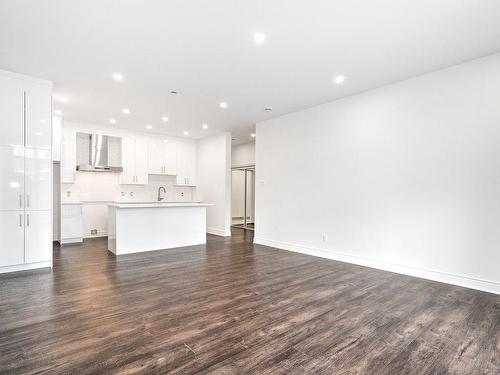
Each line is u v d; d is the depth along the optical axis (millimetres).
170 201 7527
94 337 2020
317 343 1977
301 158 5023
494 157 2994
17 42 2768
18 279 3326
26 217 3621
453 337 2078
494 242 2984
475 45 2814
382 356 1831
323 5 2211
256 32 2602
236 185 8789
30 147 3611
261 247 5465
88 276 3486
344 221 4359
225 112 5172
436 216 3404
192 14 2332
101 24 2473
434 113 3424
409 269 3627
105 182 6496
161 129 6539
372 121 4031
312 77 3605
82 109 4961
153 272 3691
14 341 1953
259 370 1669
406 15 2334
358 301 2748
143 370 1648
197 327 2188
